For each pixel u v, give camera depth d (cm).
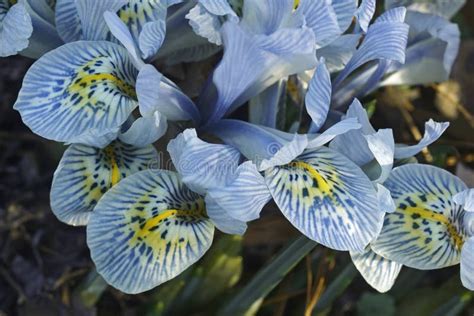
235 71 29
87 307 33
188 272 33
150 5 30
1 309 34
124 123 30
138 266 29
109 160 30
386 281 30
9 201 35
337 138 30
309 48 29
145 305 34
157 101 30
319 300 34
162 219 29
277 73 30
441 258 30
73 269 34
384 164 29
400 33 31
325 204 29
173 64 32
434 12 35
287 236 35
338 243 29
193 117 31
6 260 34
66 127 29
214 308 34
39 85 29
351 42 31
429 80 35
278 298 35
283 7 29
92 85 29
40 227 35
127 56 30
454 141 37
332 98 33
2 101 36
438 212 30
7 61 36
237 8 30
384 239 30
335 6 30
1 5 31
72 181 30
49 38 31
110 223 29
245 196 29
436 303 34
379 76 33
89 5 29
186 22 31
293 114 33
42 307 34
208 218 30
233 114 34
